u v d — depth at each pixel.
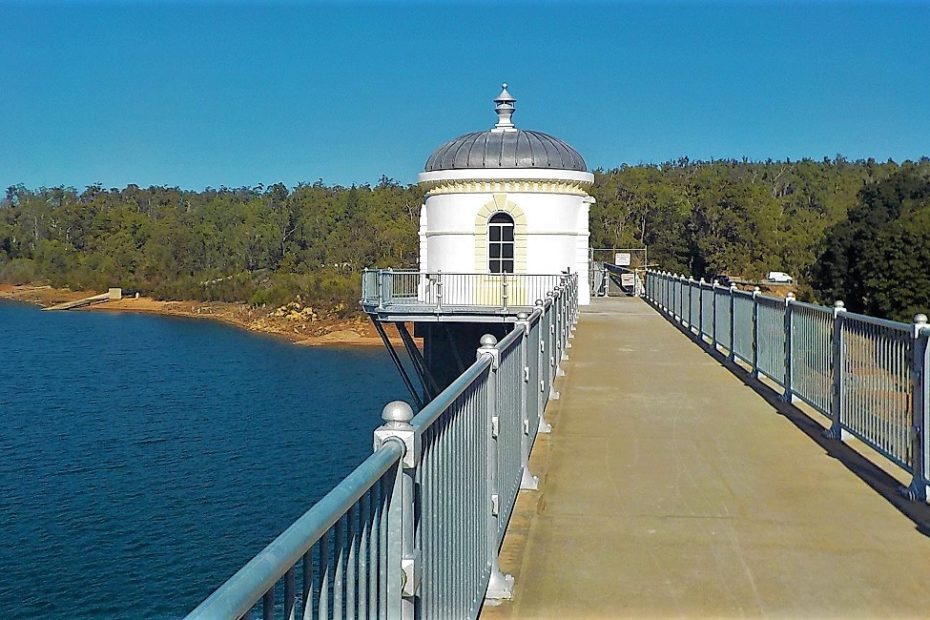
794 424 10.43
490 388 5.60
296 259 103.69
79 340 67.06
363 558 2.96
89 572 19.70
